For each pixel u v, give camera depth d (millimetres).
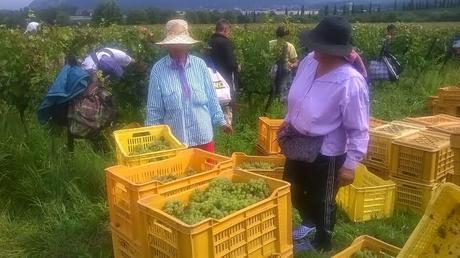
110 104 3898
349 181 2590
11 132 4305
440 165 3564
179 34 2959
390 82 8703
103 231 3215
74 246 3045
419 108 6883
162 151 2676
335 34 2453
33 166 3766
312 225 2879
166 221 1968
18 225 3326
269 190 2314
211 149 3172
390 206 3504
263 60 6309
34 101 4570
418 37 10703
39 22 7043
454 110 5441
